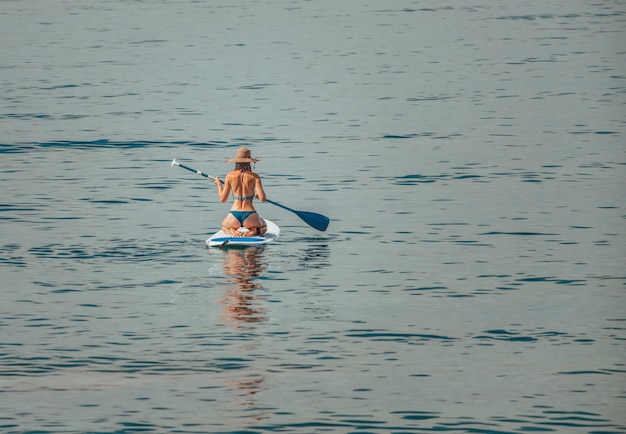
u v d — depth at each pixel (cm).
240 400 4169
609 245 6238
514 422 3978
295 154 8931
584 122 10069
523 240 6378
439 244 6309
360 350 4659
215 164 8600
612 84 12088
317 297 5350
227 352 4638
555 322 4981
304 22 18412
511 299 5316
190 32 17125
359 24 18112
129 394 4219
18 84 12644
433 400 4166
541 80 12512
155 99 11625
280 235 6519
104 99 11644
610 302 5250
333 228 6688
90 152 9044
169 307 5209
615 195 7425
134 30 17425
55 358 4572
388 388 4272
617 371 4412
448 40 16100
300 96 11781
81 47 15600
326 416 4038
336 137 9625
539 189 7644
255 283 5575
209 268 5844
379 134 9744
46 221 6875
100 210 7156
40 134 9794
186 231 6638
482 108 10919
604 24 17425
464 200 7375
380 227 6706
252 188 6338
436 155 8838
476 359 4553
